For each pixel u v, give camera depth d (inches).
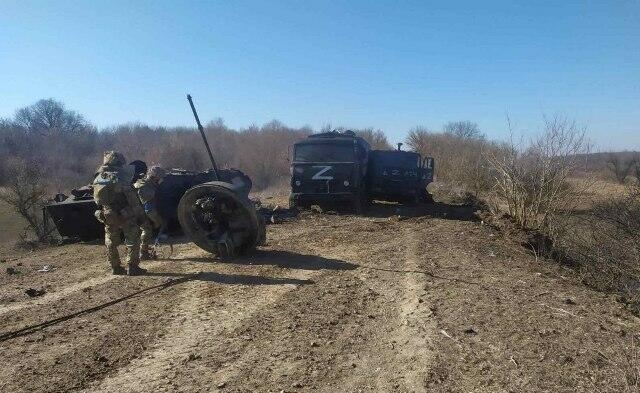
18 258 413.7
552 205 459.2
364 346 206.1
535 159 477.4
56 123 3221.0
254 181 1796.3
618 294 293.4
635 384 169.3
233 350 203.0
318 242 428.5
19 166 675.4
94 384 176.1
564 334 214.4
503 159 504.7
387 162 719.7
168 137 2257.6
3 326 233.3
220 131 2354.8
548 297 267.9
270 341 211.8
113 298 272.1
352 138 644.7
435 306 248.8
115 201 313.4
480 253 381.4
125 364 191.8
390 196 738.2
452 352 196.2
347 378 178.9
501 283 294.0
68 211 469.7
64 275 329.7
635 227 368.8
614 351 196.7
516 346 201.6
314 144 628.7
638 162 661.9
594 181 488.4
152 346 208.1
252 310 249.9
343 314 243.3
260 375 181.3
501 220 505.7
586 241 387.2
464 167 1035.9
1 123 2519.7
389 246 407.5
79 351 203.6
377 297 269.6
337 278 308.2
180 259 364.2
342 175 614.5
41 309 256.2
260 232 370.0
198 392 169.3
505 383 171.8
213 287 289.6
